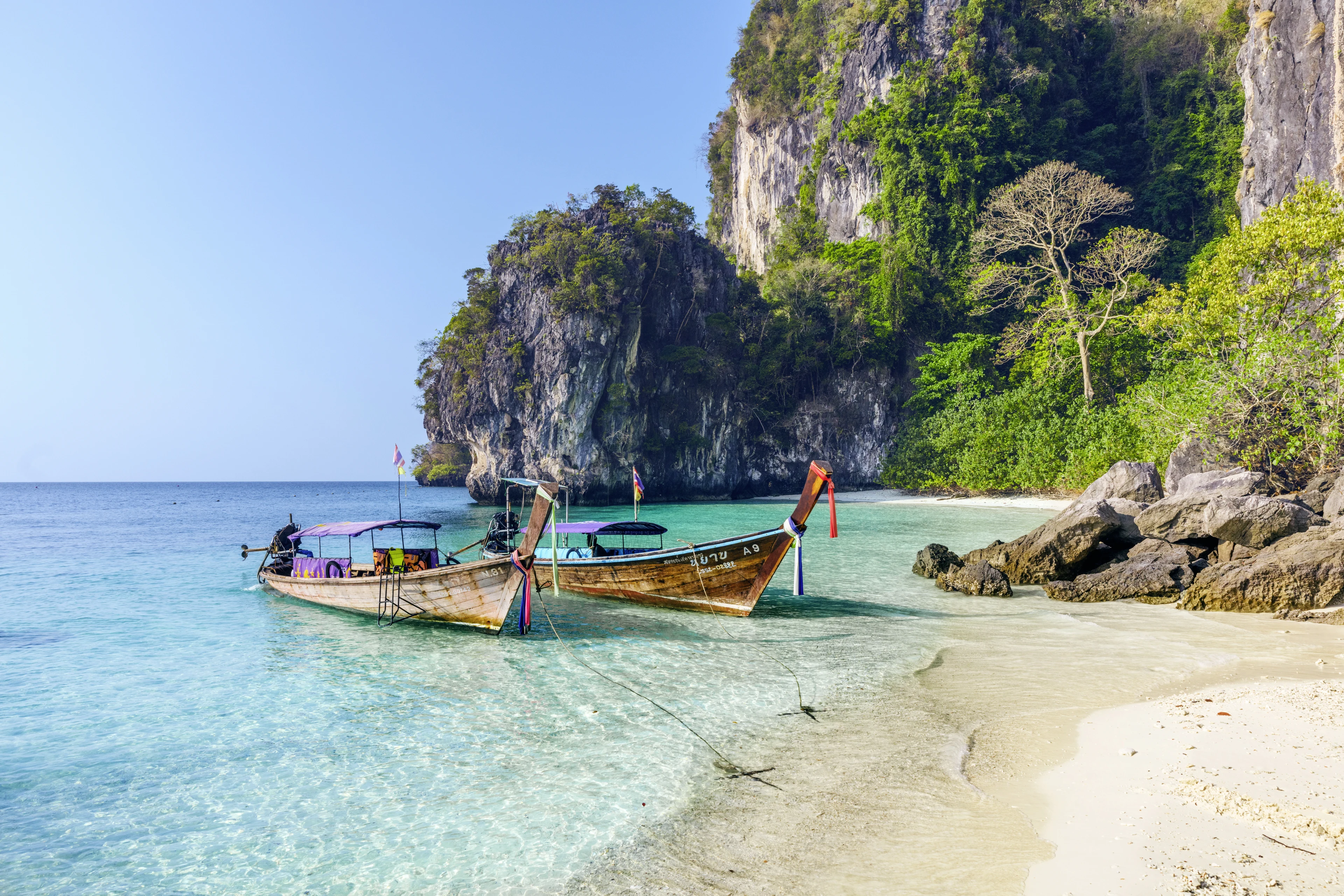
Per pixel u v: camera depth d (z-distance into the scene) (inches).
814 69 3479.3
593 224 2509.8
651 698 408.5
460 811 276.8
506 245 2591.0
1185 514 760.3
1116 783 266.1
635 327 2488.9
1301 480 1047.6
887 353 2770.7
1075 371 2070.6
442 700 415.2
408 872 235.1
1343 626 538.6
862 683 428.1
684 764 313.9
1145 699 376.8
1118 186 2667.3
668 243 2613.2
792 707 388.2
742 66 3838.6
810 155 3467.0
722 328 2746.1
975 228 2664.9
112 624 651.5
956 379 2380.7
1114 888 194.1
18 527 2075.5
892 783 282.0
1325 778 257.0
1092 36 3075.8
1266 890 187.0
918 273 2682.1
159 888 233.3
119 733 375.9
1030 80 2780.5
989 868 211.8
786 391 2893.7
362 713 398.0
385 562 672.4
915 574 858.1
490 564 557.0
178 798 298.7
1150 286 2026.3
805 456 2797.7
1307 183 1144.8
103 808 291.1
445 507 2763.3
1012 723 346.0
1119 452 1605.6
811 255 3120.1
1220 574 640.4
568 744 342.3
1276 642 499.2
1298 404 1023.6
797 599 706.8
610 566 671.8
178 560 1168.8
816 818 255.9
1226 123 2544.3
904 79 2861.7
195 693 442.6
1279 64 1807.3
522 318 2481.5
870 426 2760.8
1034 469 1871.3
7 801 298.0
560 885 221.8
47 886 235.9
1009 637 539.8
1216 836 218.5
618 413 2502.5
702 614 635.5
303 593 719.1
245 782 311.4
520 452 2534.5
